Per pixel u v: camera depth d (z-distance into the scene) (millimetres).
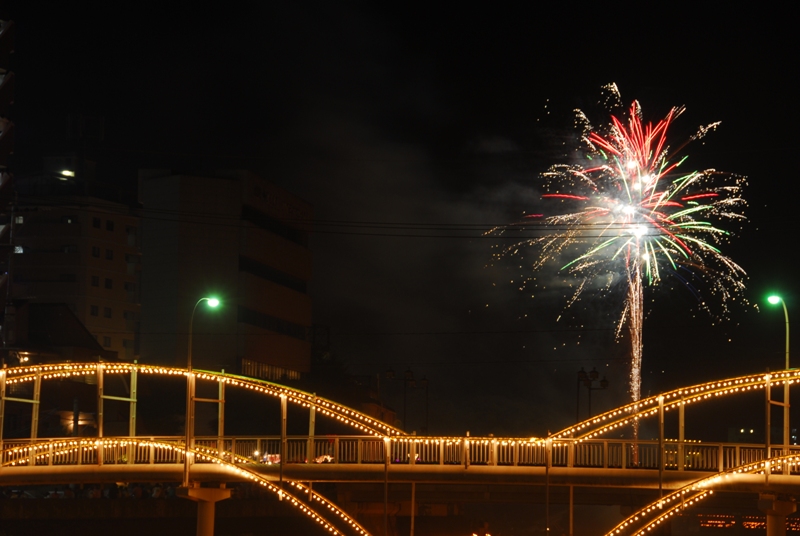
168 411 123438
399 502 62750
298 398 56312
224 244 135875
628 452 58438
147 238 134250
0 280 103062
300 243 155750
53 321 109625
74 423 79625
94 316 134500
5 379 56594
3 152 106125
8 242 105312
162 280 132625
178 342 130500
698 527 104688
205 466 56375
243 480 55781
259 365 136875
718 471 51750
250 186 138750
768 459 49219
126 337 138125
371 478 55188
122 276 138750
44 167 139375
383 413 140750
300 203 153875
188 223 133875
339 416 56531
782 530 52656
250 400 121500
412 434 57312
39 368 57031
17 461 55656
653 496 57125
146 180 136125
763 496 52625
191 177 134625
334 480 55344
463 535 87188
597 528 117438
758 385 50812
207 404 123438
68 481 56469
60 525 58188
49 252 134375
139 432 115062
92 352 110188
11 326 102562
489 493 60312
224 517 66312
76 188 137125
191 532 65500
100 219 136500
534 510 120625
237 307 135500
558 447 55000
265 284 141375
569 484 53469
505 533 110312
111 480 56688
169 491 71438
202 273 133625
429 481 54656
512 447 55781
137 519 62312
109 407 111875
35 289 133750
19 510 56469
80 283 133625
